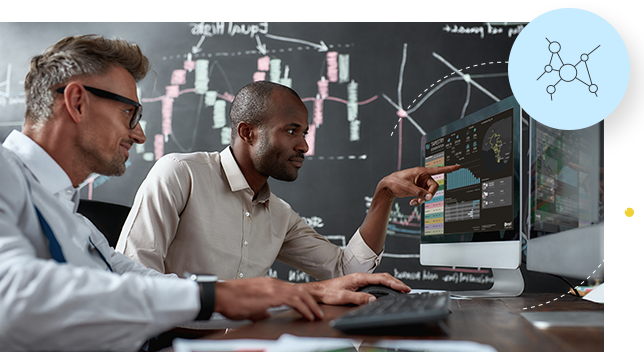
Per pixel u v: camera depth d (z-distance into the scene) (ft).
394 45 7.61
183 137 7.83
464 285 6.96
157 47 8.04
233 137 4.28
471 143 4.01
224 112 7.82
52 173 2.14
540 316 2.00
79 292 1.42
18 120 8.02
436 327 1.51
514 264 3.27
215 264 3.88
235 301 1.71
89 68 2.26
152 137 7.86
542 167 3.51
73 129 2.21
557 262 3.24
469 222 3.92
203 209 3.89
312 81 7.72
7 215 1.68
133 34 8.09
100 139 2.28
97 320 1.42
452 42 7.50
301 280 7.32
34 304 1.36
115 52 2.37
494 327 1.71
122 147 2.43
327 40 7.76
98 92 2.26
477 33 7.48
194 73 7.93
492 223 3.57
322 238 4.73
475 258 3.78
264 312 1.77
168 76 7.96
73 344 1.41
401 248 7.15
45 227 1.86
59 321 1.38
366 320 1.44
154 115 7.90
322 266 4.48
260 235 4.26
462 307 2.63
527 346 1.31
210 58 7.93
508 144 3.43
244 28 7.93
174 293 1.61
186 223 3.84
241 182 4.07
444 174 4.47
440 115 7.41
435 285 7.04
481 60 7.41
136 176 7.78
